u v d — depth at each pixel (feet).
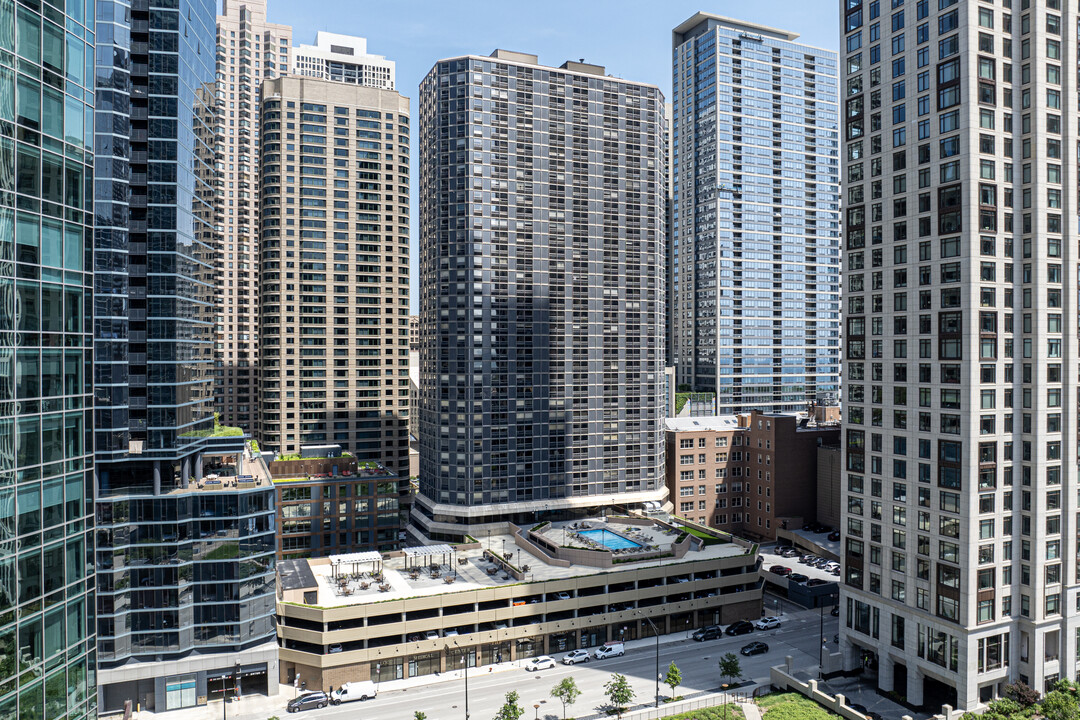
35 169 129.39
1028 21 256.93
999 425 252.21
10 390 123.44
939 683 277.64
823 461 496.23
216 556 276.41
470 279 460.14
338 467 464.24
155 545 270.46
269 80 594.65
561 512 477.36
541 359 473.67
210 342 321.93
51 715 133.28
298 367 591.37
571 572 341.62
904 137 270.46
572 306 481.87
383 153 613.11
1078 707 220.84
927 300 261.03
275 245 585.63
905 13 270.05
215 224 331.57
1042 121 255.29
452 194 461.78
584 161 486.38
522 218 470.39
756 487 517.14
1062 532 258.98
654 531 413.59
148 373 268.21
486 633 311.06
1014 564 257.34
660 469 507.71
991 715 221.87
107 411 262.06
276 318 586.04
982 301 248.73
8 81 122.52
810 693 269.44
